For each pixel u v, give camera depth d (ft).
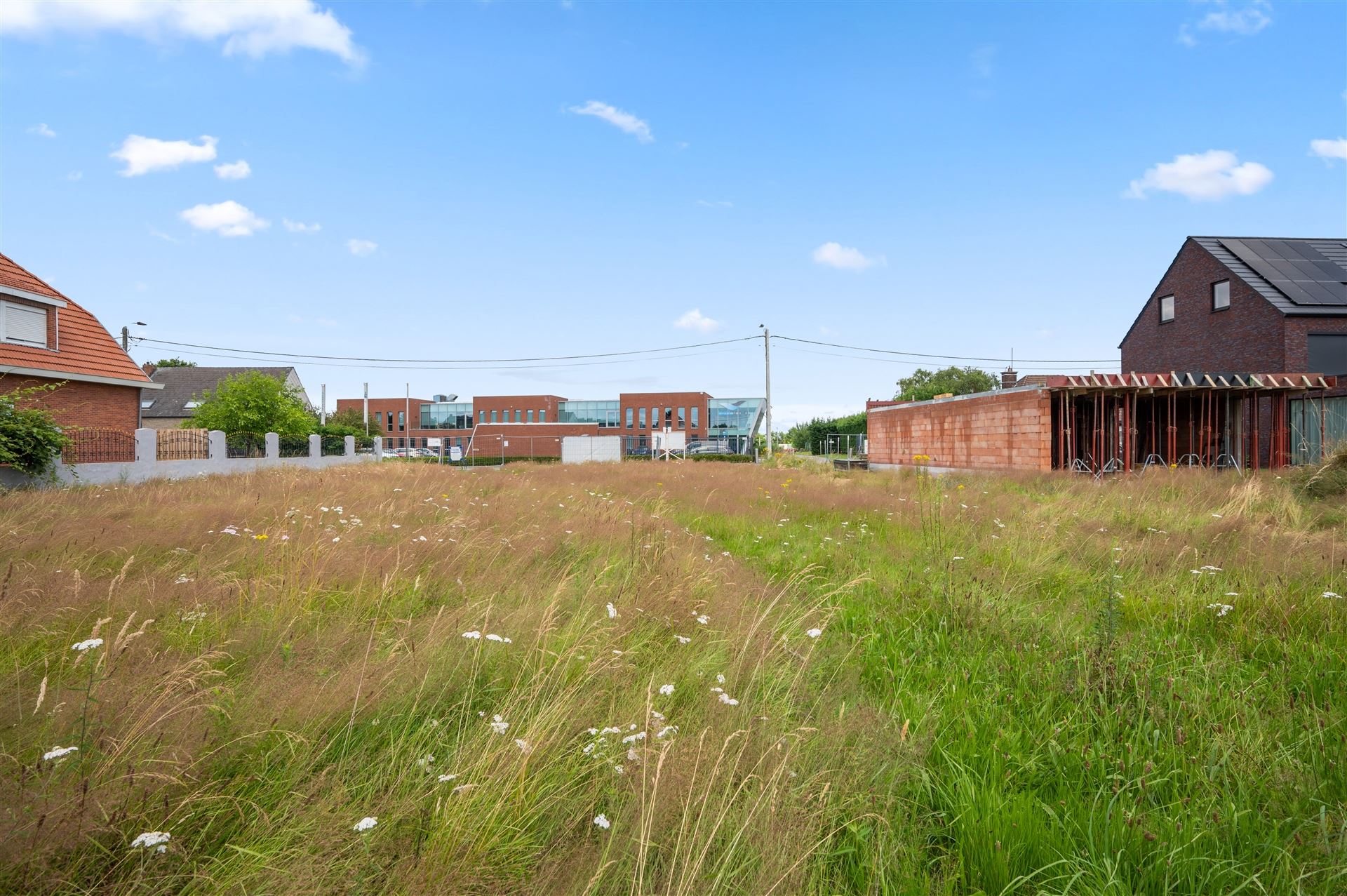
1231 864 6.67
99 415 65.98
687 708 9.70
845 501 34.88
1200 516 28.53
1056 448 64.54
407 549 18.12
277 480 39.86
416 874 5.95
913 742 8.94
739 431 247.70
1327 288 70.74
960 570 18.56
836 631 14.29
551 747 8.13
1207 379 56.13
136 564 16.52
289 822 6.74
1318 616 13.87
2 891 5.53
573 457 150.41
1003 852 6.73
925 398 204.74
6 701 8.04
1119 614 14.55
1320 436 63.77
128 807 6.49
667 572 15.65
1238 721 9.53
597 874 5.89
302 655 10.56
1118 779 8.27
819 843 6.82
